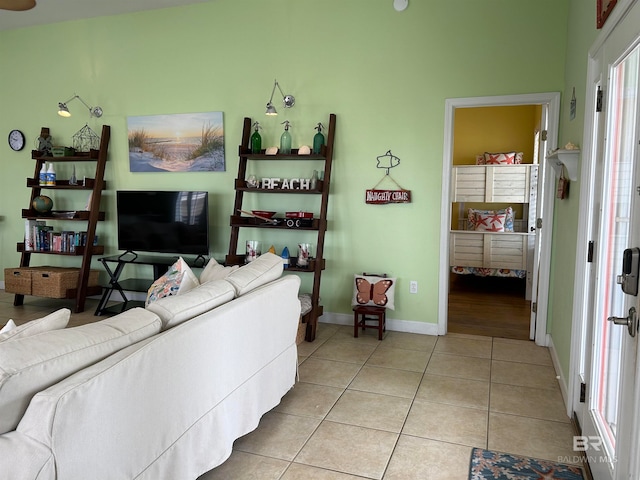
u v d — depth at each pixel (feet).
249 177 14.25
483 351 11.90
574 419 8.24
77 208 17.07
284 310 8.55
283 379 8.70
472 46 12.24
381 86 13.12
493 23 12.01
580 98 8.86
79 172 16.92
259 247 14.23
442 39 12.47
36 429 3.90
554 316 11.39
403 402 9.06
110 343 4.90
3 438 3.87
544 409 8.77
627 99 5.77
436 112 12.69
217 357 6.32
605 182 6.61
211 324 6.14
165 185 15.79
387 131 13.19
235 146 14.76
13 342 4.24
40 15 15.72
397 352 11.82
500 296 18.44
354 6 13.15
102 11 15.37
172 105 15.31
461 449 7.41
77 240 15.99
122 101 15.94
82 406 4.12
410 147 13.02
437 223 12.98
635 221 4.73
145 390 4.95
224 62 14.58
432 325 13.29
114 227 16.63
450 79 12.50
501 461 7.06
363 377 10.27
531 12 11.70
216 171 15.06
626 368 4.72
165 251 15.25
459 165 20.76
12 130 17.60
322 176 13.89
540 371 10.59
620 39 5.76
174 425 5.50
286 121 14.05
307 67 13.75
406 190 13.12
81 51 16.24
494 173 19.38
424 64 12.68
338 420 8.35
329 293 14.29
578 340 7.95
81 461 4.17
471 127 21.11
